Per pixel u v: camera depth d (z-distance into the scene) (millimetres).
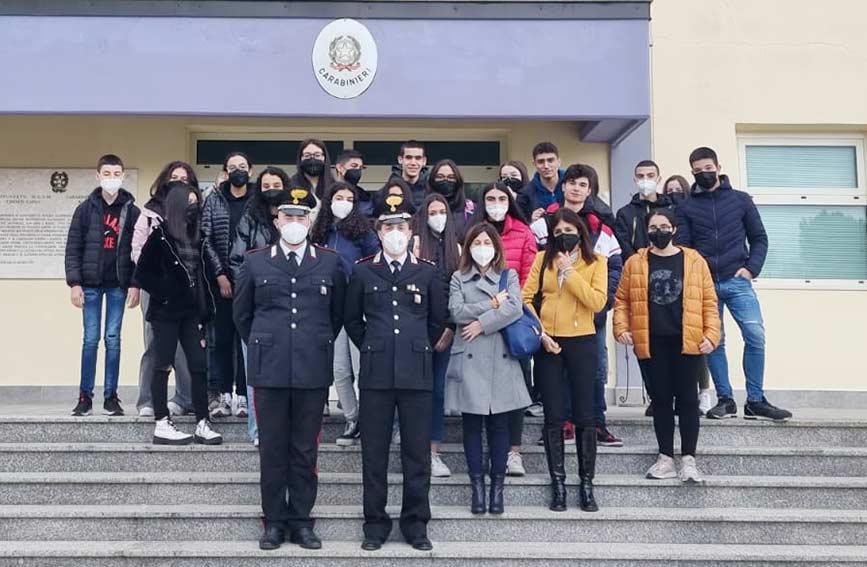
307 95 6684
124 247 5527
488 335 4703
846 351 7656
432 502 4926
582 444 4805
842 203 7914
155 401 5137
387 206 5191
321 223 5176
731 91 7824
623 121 6953
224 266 5484
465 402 4645
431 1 6719
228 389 5594
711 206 5746
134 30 6637
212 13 6652
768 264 7828
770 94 7824
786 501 4953
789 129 7961
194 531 4633
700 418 5508
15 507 4742
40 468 5117
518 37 6746
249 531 4629
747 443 5414
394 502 4930
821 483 4949
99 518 4629
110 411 5578
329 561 4340
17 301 7535
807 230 7898
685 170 7750
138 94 6629
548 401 4855
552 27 6750
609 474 5156
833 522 4676
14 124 7656
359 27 6699
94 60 6621
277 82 6676
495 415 4707
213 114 6664
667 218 5039
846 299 7727
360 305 4590
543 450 5203
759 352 5594
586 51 6750
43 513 4633
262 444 4445
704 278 5023
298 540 4430
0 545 4496
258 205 5332
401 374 4410
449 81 6723
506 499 4914
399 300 4547
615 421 5473
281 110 6668
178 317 5133
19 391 7434
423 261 4691
